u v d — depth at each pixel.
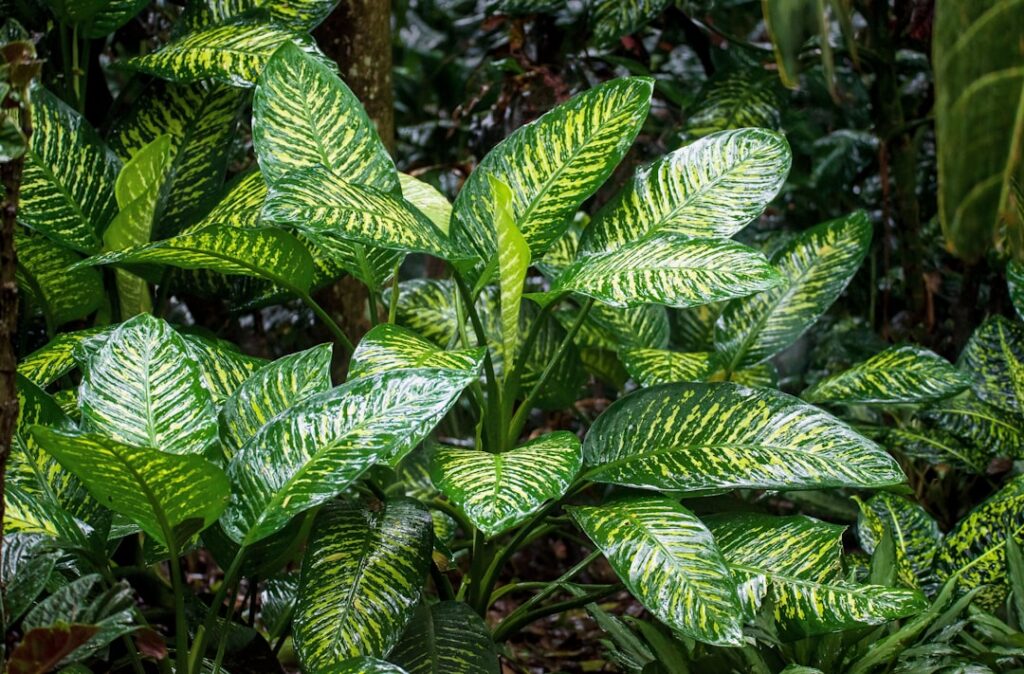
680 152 2.86
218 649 2.58
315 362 2.69
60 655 2.32
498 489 2.54
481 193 2.86
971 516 2.95
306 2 3.04
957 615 2.83
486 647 2.71
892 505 3.02
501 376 3.08
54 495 2.62
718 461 2.71
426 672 2.67
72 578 2.63
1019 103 2.32
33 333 3.08
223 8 3.07
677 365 3.06
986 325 3.19
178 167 2.97
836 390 3.03
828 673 2.75
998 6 2.31
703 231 2.77
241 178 2.97
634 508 2.67
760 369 3.15
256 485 2.52
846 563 2.93
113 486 2.45
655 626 2.92
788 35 2.56
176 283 3.02
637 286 2.61
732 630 2.52
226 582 2.53
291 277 2.76
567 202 2.80
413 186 3.08
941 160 2.35
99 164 2.92
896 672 2.72
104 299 2.97
